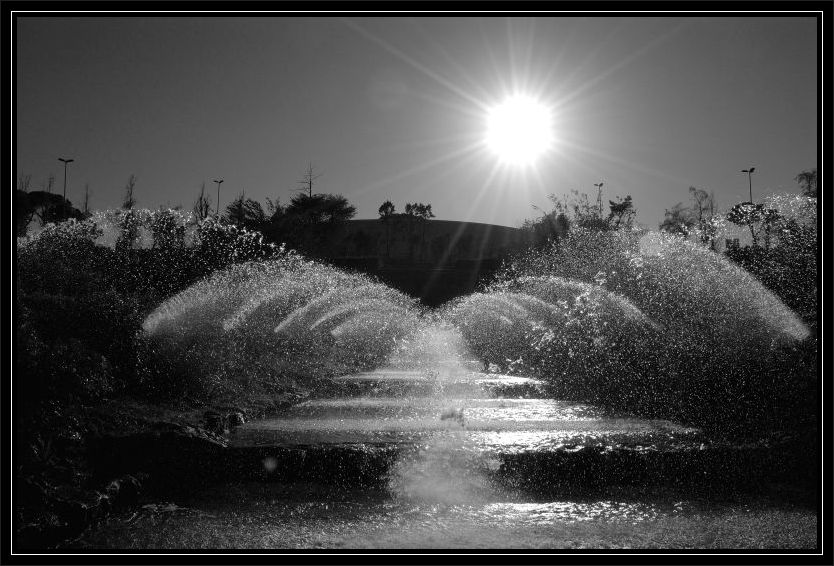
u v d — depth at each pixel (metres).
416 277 53.06
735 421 8.22
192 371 9.18
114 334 8.24
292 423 8.53
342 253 64.44
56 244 11.66
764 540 4.90
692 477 6.34
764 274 11.54
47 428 6.08
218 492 6.04
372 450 6.59
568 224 28.14
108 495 5.45
